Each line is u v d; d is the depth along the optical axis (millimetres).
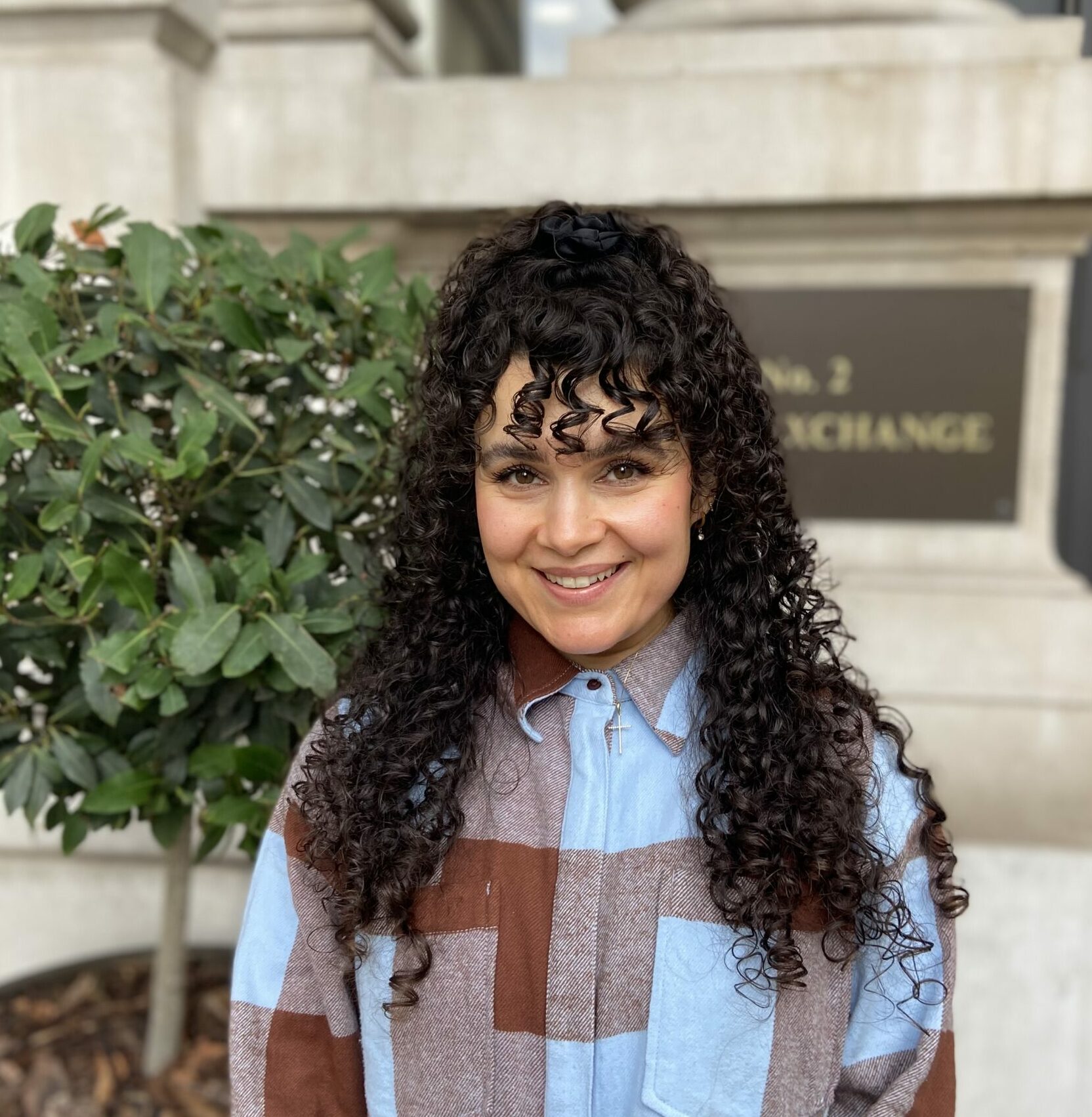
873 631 2637
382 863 902
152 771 1422
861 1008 924
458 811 918
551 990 885
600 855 891
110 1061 1777
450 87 2555
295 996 970
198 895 2273
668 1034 875
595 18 4254
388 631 1033
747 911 859
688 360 833
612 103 2514
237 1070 975
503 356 821
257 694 1311
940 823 934
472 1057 909
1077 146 2373
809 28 2568
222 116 2615
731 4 2607
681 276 855
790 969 855
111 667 1211
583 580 853
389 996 925
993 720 2602
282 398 1392
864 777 918
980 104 2396
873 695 1141
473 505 979
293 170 2611
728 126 2480
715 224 2590
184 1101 1683
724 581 942
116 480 1286
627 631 872
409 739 938
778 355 2656
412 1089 925
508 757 946
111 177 2465
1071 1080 1946
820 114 2447
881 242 2570
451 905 915
